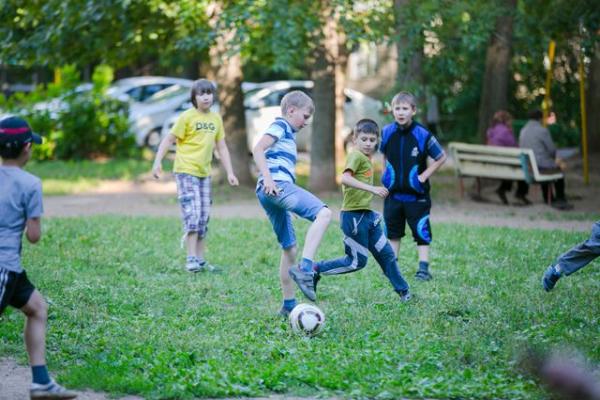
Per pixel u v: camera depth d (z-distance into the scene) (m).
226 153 12.48
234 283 11.21
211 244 14.16
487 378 7.14
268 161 8.80
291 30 18.34
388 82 41.38
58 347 8.12
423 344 8.18
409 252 13.59
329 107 22.12
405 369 7.45
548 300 10.09
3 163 6.51
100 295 10.36
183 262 12.64
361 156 9.74
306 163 29.38
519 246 13.95
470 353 7.85
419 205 11.34
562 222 17.59
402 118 11.12
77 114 29.03
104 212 19.17
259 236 14.95
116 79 45.12
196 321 9.17
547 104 24.16
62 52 21.83
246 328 8.86
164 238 14.77
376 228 9.88
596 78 28.25
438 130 37.34
